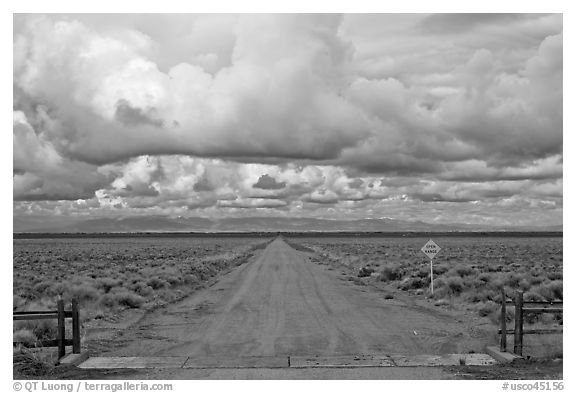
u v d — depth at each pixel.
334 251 96.94
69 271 50.91
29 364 15.23
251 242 183.12
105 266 58.56
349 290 34.88
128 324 22.62
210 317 24.36
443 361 15.88
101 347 18.14
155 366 15.52
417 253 84.69
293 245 140.50
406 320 23.08
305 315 24.56
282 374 14.46
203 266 52.88
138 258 77.50
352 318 23.64
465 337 19.38
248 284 39.34
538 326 20.67
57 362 15.62
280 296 31.72
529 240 180.38
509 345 17.45
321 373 14.55
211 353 17.19
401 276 41.84
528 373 14.23
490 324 21.80
